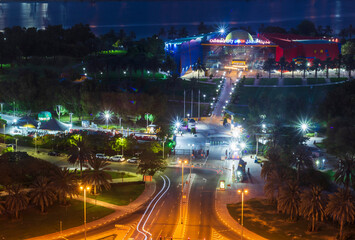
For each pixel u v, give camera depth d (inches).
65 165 6722.4
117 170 6614.2
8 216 4785.9
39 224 4626.0
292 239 4343.0
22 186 5585.6
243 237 4372.5
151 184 6067.9
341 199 4311.0
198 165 6963.6
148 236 4340.6
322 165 6505.9
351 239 4318.4
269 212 5034.5
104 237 4318.4
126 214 4963.1
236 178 6240.2
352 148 7135.8
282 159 6141.7
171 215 4940.9
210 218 4867.1
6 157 6097.4
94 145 7465.6
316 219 4483.3
